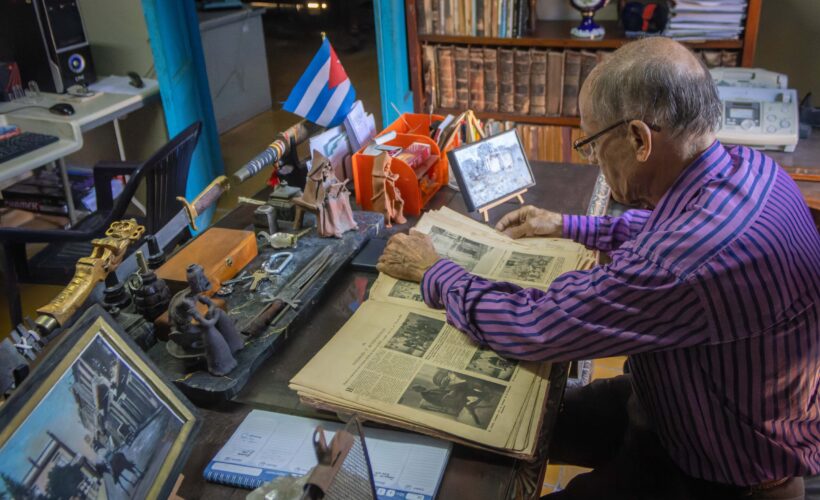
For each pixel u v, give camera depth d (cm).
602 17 333
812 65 314
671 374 116
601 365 259
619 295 105
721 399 112
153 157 228
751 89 259
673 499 127
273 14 757
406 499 95
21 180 345
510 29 310
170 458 94
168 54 321
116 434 87
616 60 110
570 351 111
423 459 102
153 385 96
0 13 313
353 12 660
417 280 142
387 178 170
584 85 117
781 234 104
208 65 464
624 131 110
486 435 102
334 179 162
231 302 135
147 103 333
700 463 121
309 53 671
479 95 324
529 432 103
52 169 371
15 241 233
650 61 106
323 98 184
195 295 117
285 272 146
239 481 99
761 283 101
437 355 120
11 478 73
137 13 335
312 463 102
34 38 316
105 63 354
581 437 161
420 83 333
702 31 282
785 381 109
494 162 177
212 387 114
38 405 78
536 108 317
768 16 311
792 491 117
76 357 85
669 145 109
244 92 509
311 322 135
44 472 76
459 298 123
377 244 162
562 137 316
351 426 78
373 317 131
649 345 107
